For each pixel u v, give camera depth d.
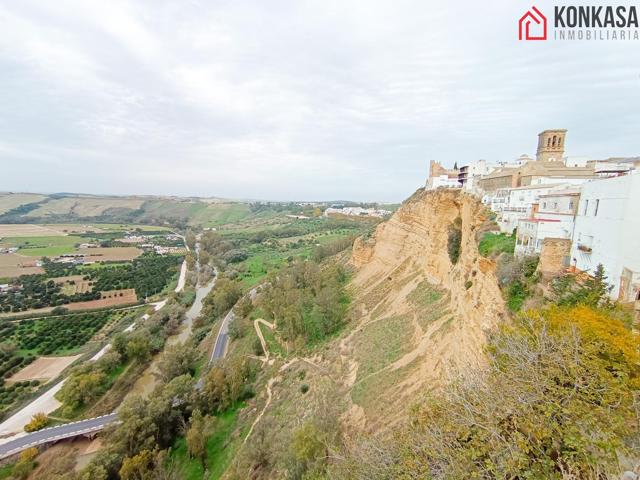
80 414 51.78
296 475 25.61
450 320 32.28
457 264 40.34
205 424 42.53
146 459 37.62
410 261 57.06
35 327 88.50
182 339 82.69
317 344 52.94
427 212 53.56
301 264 94.31
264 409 43.88
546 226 22.91
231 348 68.00
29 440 44.34
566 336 12.07
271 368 53.91
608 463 8.21
